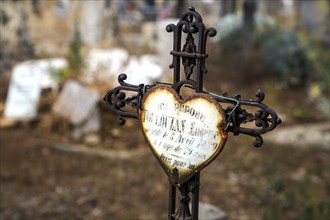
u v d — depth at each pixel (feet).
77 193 16.92
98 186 17.53
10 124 22.33
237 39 37.73
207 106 6.15
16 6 30.68
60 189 17.12
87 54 30.73
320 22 42.45
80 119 22.03
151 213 16.01
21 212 15.52
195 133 6.31
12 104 23.44
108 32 39.50
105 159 19.98
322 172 19.70
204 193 17.39
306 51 33.65
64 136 21.81
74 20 37.29
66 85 23.02
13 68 26.96
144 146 21.67
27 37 31.22
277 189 16.88
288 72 33.12
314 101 29.91
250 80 32.60
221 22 40.09
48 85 25.48
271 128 5.90
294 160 20.74
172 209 6.98
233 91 30.78
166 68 28.04
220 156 20.71
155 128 6.68
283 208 16.42
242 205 16.75
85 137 21.77
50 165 18.75
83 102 22.34
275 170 19.36
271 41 34.86
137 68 26.84
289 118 27.12
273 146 22.09
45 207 15.90
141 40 40.91
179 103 6.38
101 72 25.38
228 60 34.76
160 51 28.40
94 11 38.81
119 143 21.65
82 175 18.38
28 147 19.98
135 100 6.88
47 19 39.06
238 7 48.67
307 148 22.25
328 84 31.12
